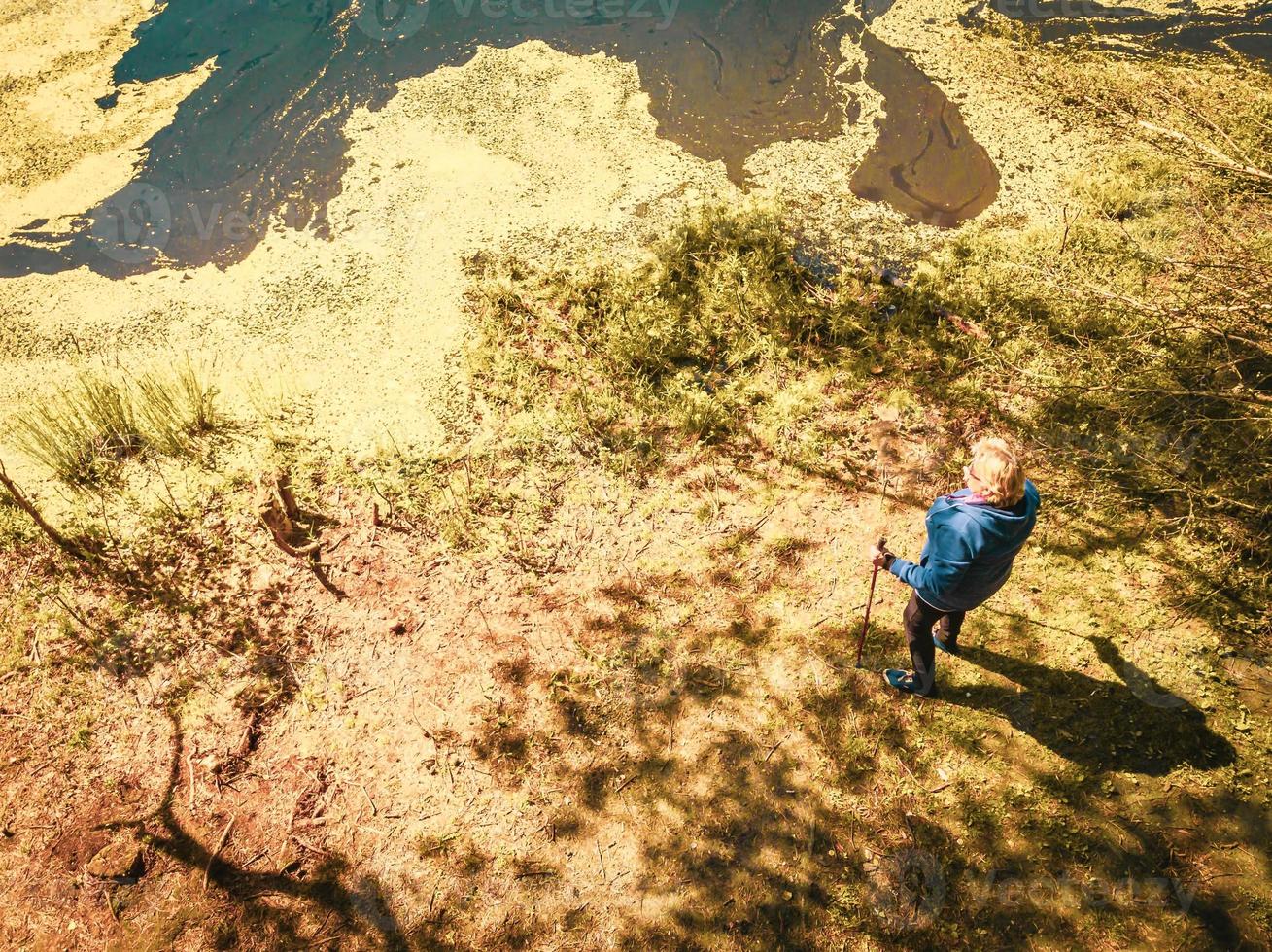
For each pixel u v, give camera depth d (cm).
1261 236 589
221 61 848
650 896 380
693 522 506
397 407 574
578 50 842
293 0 913
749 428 546
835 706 432
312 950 372
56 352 627
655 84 802
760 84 797
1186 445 514
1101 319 572
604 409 559
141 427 560
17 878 397
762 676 444
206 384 596
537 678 449
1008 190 689
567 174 727
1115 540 482
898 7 870
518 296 632
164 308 651
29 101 820
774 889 379
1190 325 516
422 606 479
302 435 561
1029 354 568
